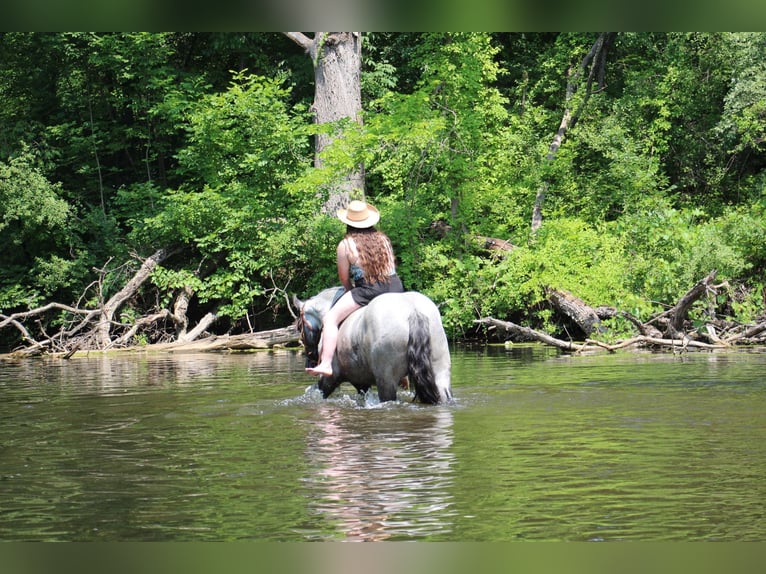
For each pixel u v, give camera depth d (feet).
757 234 58.59
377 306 27.53
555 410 26.18
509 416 25.14
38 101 88.07
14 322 62.95
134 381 39.88
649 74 80.89
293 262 70.59
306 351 31.24
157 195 76.28
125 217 80.38
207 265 71.31
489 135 73.97
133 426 25.38
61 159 83.71
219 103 73.61
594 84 83.25
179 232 71.15
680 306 51.49
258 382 37.68
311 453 20.42
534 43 93.71
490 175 74.28
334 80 74.23
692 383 32.58
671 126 80.07
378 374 27.22
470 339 65.41
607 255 60.18
